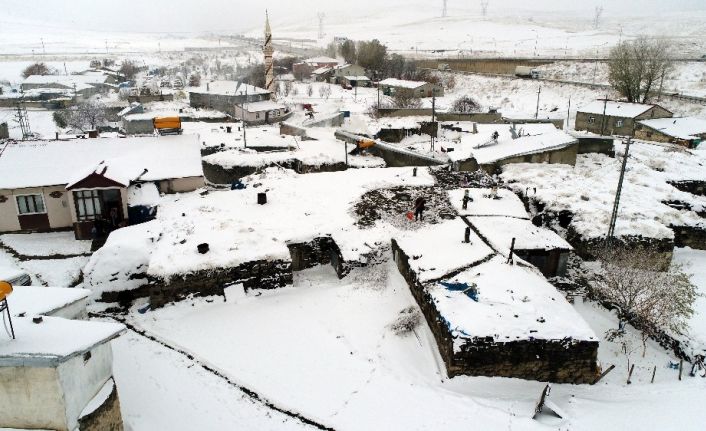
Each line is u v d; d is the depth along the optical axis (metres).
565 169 34.56
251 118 71.75
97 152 31.61
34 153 30.70
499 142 39.28
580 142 38.41
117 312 21.50
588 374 17.16
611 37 186.88
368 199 28.77
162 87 109.62
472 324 16.86
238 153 41.28
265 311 21.03
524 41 194.38
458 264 20.45
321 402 16.25
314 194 29.50
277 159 40.03
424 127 55.62
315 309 21.09
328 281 23.42
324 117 59.62
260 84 103.12
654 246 24.98
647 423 15.01
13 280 17.52
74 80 103.62
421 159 39.97
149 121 62.38
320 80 116.19
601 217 26.55
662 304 20.00
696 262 26.53
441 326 17.72
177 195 30.11
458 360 16.64
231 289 21.66
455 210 26.77
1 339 11.98
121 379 17.25
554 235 23.80
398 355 18.12
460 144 43.78
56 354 11.39
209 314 20.86
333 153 42.62
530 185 31.48
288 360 18.19
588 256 25.52
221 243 22.97
